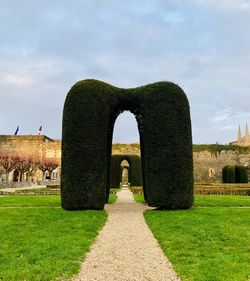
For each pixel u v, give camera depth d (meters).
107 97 19.06
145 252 9.24
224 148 68.75
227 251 9.09
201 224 13.18
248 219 14.39
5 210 17.62
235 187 36.50
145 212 17.53
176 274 7.26
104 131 18.69
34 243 9.89
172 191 18.16
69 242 10.08
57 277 7.05
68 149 18.30
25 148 74.75
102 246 9.98
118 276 7.14
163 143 18.47
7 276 6.98
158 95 18.86
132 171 49.28
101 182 18.30
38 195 30.16
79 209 17.94
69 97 18.67
